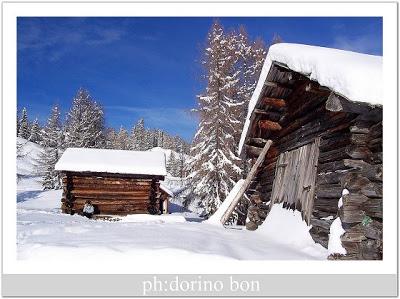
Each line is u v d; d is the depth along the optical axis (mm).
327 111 7305
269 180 10953
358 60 6094
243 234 9086
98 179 19750
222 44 22406
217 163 20859
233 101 22156
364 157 5887
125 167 19828
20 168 54469
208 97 21422
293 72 8125
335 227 5992
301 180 8234
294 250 6969
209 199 20875
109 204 19672
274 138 10742
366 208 5750
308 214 7527
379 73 5379
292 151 9164
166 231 8047
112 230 7723
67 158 20109
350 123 6324
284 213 8938
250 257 5762
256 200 11633
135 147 70312
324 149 7289
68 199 19359
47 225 7785
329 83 5676
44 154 45031
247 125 10539
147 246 5609
